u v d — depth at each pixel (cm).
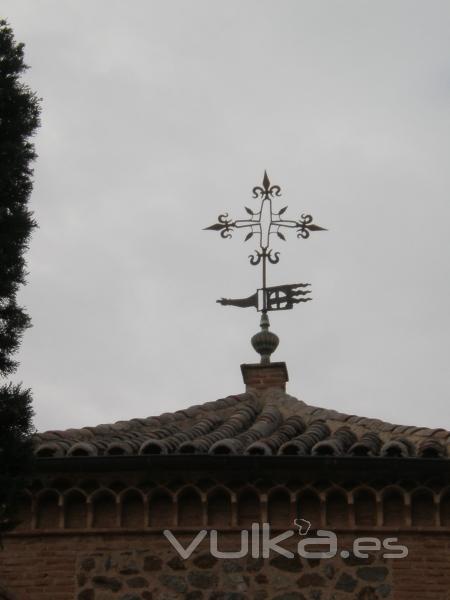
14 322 2017
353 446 2309
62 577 2298
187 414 2662
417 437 2398
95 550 2306
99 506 2330
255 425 2538
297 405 2734
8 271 2009
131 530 2306
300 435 2452
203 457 2286
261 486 2311
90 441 2406
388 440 2403
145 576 2288
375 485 2309
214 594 2272
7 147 2039
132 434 2495
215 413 2695
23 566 2309
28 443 1984
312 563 2286
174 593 2275
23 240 2034
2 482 1936
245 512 2311
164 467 2298
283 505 2314
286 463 2289
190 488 2311
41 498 2336
